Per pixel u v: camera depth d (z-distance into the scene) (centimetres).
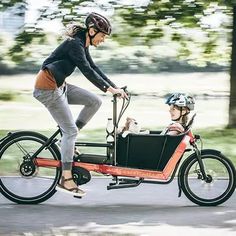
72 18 1533
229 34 1609
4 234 575
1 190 714
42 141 709
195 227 614
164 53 1719
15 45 1570
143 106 2180
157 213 675
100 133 1491
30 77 3059
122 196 764
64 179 694
